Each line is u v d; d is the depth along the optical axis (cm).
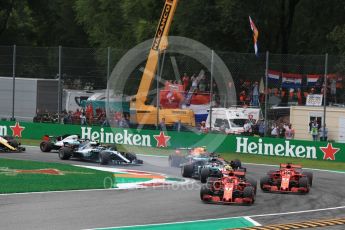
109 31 15075
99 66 10288
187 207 4594
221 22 12256
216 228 3831
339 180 6638
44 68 10688
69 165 7188
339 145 8212
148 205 4634
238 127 9256
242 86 9431
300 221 4159
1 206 4403
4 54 10888
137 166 7362
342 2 13262
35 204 4519
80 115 10100
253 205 4803
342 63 9119
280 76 9344
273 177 5741
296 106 9231
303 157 8456
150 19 13712
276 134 8944
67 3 19575
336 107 9019
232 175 5006
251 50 12606
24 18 18375
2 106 11038
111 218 4050
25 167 6881
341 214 4497
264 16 13062
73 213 4191
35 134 10100
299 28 14475
